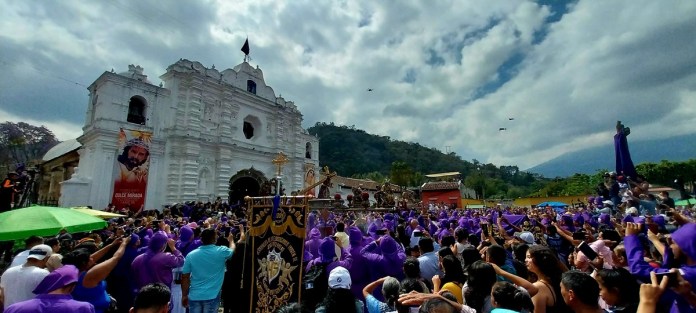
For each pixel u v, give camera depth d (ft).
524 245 20.34
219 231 40.70
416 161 504.43
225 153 116.37
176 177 103.60
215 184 113.60
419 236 32.27
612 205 49.57
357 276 21.72
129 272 23.90
